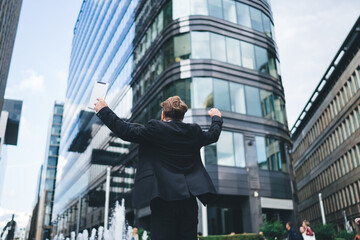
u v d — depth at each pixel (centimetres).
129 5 3978
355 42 3319
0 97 2455
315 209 4903
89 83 5994
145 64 3141
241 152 2412
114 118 184
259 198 2344
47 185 10594
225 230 2228
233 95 2547
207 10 2694
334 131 4094
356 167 3456
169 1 2808
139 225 2605
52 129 11312
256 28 2917
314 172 4928
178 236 175
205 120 2347
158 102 2720
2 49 2202
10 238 5953
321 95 4406
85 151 5512
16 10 3384
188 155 183
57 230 7162
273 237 1820
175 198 166
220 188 2228
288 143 2817
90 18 6931
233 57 2670
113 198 3559
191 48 2558
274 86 2828
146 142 184
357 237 971
